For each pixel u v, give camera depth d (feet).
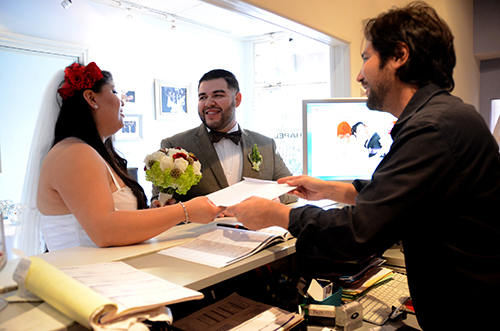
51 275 2.21
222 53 16.88
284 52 16.90
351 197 4.40
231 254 3.23
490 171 2.83
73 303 1.94
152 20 14.06
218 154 6.72
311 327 3.95
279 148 17.29
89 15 12.19
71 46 11.69
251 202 3.46
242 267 3.03
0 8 10.25
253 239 3.59
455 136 2.73
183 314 3.97
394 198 2.72
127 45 13.29
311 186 4.53
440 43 3.11
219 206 3.74
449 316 3.00
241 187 4.48
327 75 15.89
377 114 6.36
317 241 2.99
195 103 15.76
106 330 1.85
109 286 2.27
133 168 12.04
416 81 3.20
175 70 14.92
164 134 14.67
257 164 6.64
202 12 13.74
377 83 3.36
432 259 3.01
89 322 1.83
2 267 2.19
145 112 13.98
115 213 3.36
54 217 3.94
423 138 2.76
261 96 17.65
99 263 2.85
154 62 14.17
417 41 3.09
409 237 3.11
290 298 3.91
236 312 3.80
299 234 3.05
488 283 2.80
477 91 16.19
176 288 2.33
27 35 10.72
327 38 7.45
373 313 4.29
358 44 8.36
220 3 5.35
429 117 2.82
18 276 2.34
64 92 4.17
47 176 3.59
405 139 2.86
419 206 2.74
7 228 9.18
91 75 4.23
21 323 2.03
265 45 17.39
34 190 4.75
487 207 2.81
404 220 2.76
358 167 6.42
